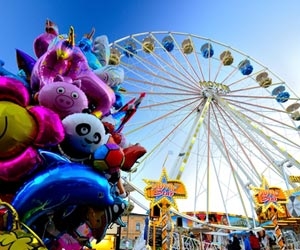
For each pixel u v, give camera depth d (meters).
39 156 2.76
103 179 2.95
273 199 13.79
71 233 3.14
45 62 3.37
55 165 2.78
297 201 15.49
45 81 3.31
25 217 2.62
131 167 3.58
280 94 21.09
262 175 15.47
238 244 14.07
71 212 3.00
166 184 10.19
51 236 2.95
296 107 21.00
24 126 2.71
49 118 2.85
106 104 3.71
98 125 3.08
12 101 2.84
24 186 2.67
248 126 18.48
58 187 2.67
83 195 2.78
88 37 4.62
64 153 3.08
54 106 3.10
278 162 18.12
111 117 3.94
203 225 16.67
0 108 2.68
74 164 2.86
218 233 19.11
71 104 3.14
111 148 3.04
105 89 3.71
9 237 2.26
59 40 3.50
